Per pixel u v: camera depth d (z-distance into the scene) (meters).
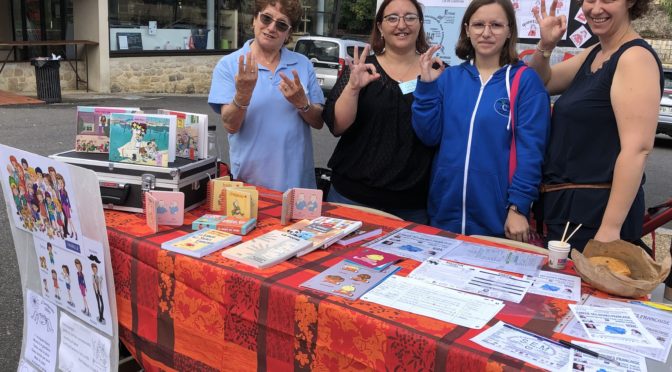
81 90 12.09
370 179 2.56
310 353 1.53
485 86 2.31
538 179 2.21
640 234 2.15
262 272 1.67
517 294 1.59
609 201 1.95
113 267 1.95
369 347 1.41
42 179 1.95
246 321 1.65
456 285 1.63
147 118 2.07
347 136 2.66
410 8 2.46
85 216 1.83
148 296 1.87
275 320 1.58
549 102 2.25
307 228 2.03
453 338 1.33
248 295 1.63
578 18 2.94
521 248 2.02
